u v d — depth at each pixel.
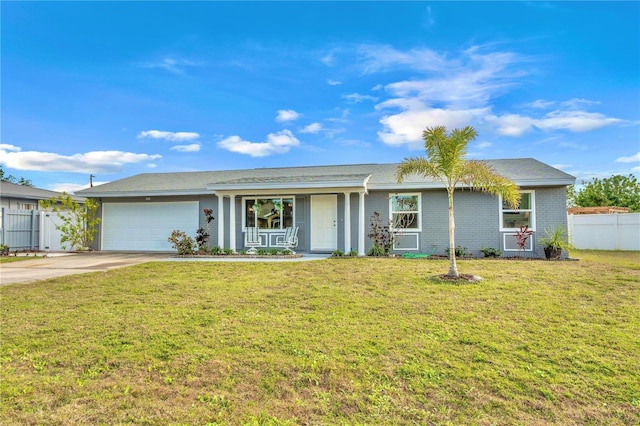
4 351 4.27
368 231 14.06
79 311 5.89
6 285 8.00
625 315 5.51
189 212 15.97
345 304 6.23
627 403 3.25
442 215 13.51
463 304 6.12
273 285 7.82
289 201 15.06
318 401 3.26
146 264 11.18
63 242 16.77
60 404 3.14
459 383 3.57
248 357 4.11
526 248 12.83
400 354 4.18
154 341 4.56
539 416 3.07
